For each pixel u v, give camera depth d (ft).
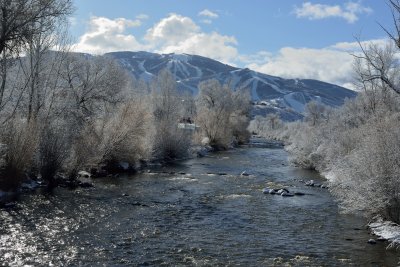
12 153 71.67
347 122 142.20
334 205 75.25
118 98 119.14
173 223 60.34
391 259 46.09
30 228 53.72
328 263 44.73
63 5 80.94
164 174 113.29
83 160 89.30
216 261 44.68
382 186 56.39
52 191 77.92
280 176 115.44
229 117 251.19
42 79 94.48
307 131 170.40
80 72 111.14
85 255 45.01
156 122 154.81
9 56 76.79
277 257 46.37
